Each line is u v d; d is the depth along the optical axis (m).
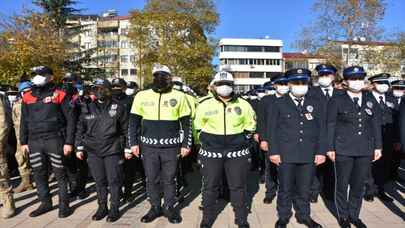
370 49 29.47
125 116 5.64
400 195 7.01
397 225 5.36
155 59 31.53
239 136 5.09
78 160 6.59
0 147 5.58
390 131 6.61
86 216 5.80
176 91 5.54
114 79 6.36
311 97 5.25
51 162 5.74
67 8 32.28
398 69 30.31
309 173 5.18
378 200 6.63
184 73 30.59
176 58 30.52
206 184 5.20
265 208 6.28
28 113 5.76
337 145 5.20
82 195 6.81
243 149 5.11
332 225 5.40
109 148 5.56
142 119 5.55
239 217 5.20
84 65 31.11
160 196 5.71
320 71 6.23
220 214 5.96
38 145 5.72
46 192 5.93
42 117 5.66
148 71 31.67
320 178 6.74
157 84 5.44
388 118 6.64
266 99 6.42
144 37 31.64
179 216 5.58
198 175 9.02
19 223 5.46
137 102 5.54
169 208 5.57
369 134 5.18
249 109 5.14
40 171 5.84
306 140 5.10
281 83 6.12
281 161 5.18
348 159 5.16
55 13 31.41
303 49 31.09
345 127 5.18
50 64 23.95
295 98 5.19
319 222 5.54
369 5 28.56
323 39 30.28
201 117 5.11
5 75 20.56
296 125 5.11
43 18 26.03
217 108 5.04
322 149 5.14
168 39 31.14
